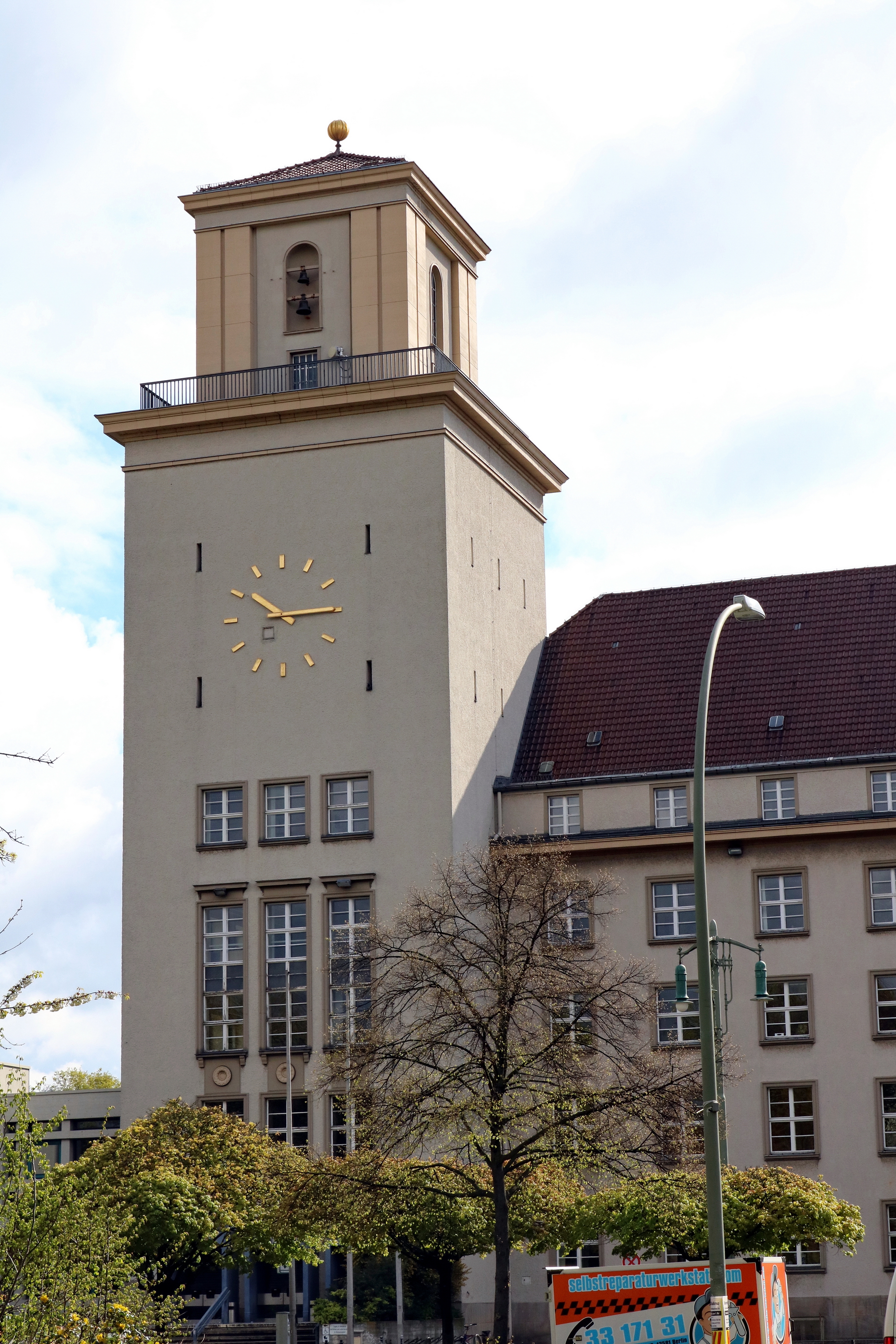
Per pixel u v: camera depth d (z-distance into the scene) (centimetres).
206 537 5938
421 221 6191
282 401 5856
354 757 5662
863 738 5688
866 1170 5216
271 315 6144
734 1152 5303
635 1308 2570
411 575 5719
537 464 6531
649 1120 3719
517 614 6278
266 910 5638
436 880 4347
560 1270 2608
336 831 5647
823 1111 5278
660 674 6166
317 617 5784
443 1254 4100
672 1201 3809
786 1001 5394
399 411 5816
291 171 6303
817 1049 5325
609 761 5922
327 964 5509
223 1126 4728
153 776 5834
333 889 5581
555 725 6138
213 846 5716
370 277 6050
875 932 5366
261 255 6194
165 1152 4528
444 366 6009
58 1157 5775
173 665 5894
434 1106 3781
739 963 5441
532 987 3850
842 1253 5141
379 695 5675
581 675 6294
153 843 5784
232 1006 5594
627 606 6475
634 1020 3934
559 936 4056
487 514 6116
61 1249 1880
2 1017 1639
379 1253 4200
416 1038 3956
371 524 5788
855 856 5441
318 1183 3838
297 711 5747
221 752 5791
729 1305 2539
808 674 5953
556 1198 4075
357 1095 3900
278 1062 5503
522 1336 5225
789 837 5475
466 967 3972
